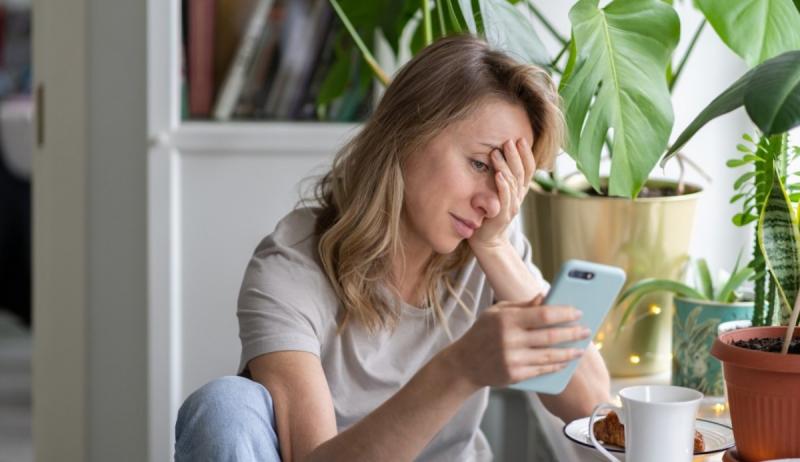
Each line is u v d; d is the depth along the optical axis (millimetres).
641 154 1545
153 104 2211
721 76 2244
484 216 1428
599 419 1471
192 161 2242
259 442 1271
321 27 2275
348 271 1456
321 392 1371
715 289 1833
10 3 5465
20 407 4098
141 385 2477
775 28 1433
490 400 2316
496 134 1382
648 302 1860
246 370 1434
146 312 2455
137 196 2439
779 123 1024
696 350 1703
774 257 1310
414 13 2182
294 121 2281
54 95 2428
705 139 2256
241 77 2275
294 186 2246
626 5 1592
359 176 1444
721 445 1383
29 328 5469
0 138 5078
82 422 2479
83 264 2447
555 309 1107
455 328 1586
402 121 1403
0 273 5246
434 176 1393
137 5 2400
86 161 2434
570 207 1854
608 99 1557
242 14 2270
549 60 1681
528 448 2301
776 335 1292
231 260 2256
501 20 1616
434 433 1195
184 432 1279
